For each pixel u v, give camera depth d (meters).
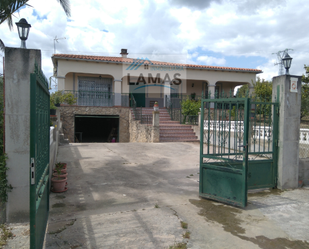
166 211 3.97
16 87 3.44
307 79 13.31
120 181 5.67
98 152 9.29
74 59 15.08
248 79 18.86
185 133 13.43
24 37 3.52
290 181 5.30
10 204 3.48
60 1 5.31
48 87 3.67
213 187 4.55
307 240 3.14
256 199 4.63
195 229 3.38
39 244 2.44
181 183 5.64
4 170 3.39
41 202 2.62
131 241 3.02
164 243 2.99
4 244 2.95
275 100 5.30
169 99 17.00
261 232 3.33
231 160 4.51
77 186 5.21
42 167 2.96
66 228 3.32
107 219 3.62
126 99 16.89
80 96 16.30
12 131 3.44
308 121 13.92
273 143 5.25
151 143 11.90
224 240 3.10
